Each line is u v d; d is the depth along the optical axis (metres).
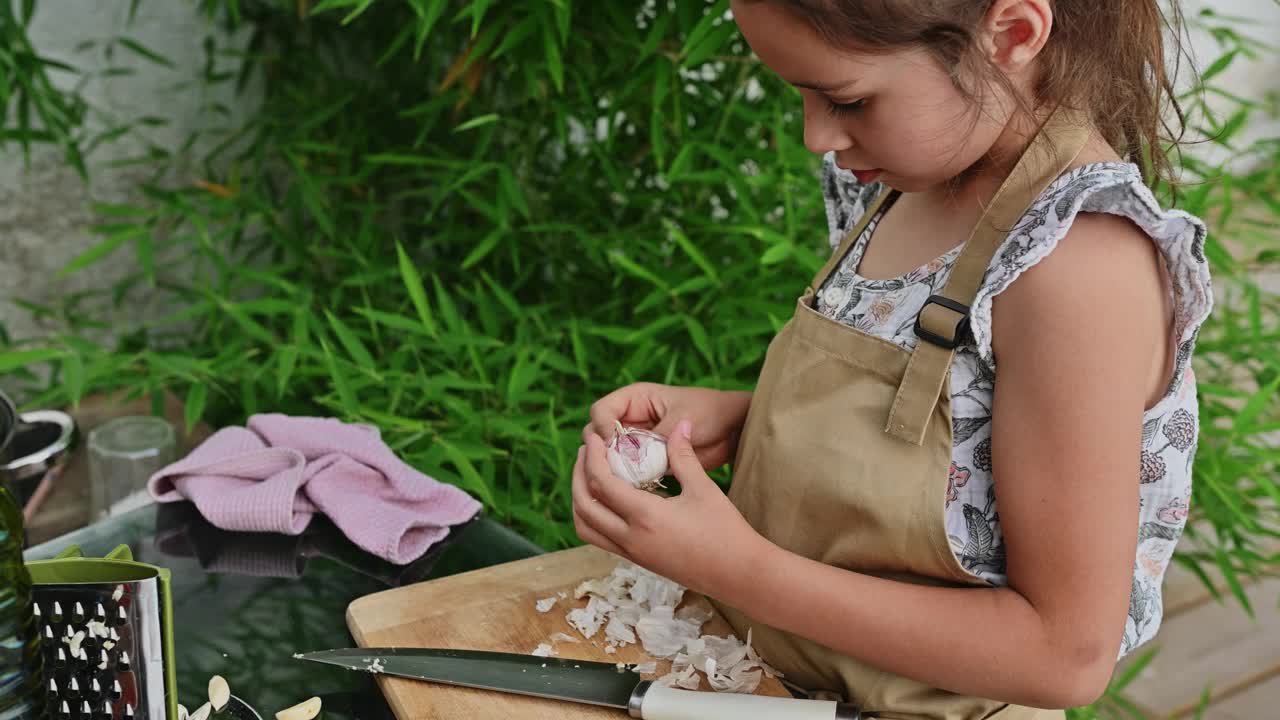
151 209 1.83
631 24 1.62
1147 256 0.68
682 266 1.71
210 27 2.08
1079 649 0.69
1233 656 2.04
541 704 0.82
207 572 1.02
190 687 0.87
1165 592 2.21
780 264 1.70
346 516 1.06
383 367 1.71
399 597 0.94
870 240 0.87
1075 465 0.67
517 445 1.50
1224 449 1.72
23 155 2.00
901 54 0.65
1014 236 0.70
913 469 0.75
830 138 0.71
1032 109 0.74
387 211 2.11
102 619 0.67
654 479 0.90
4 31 1.74
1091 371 0.66
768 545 0.76
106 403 1.70
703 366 1.70
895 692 0.79
